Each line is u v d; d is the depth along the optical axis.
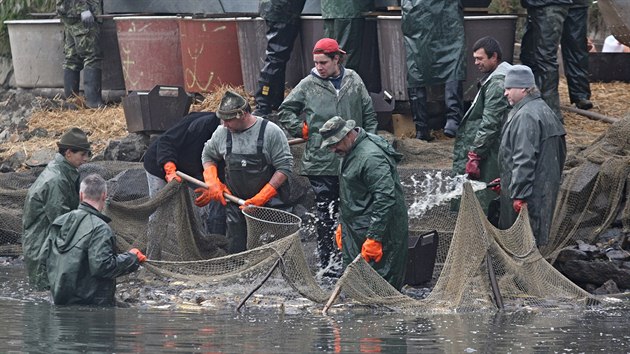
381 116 40.62
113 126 45.69
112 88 48.59
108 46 48.25
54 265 28.55
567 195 33.94
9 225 40.06
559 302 29.38
